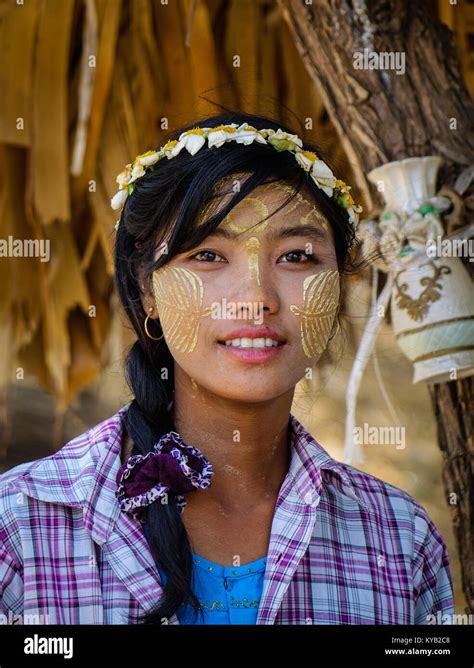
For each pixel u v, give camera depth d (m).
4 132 3.23
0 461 4.32
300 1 2.18
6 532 1.40
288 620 1.45
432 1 2.88
